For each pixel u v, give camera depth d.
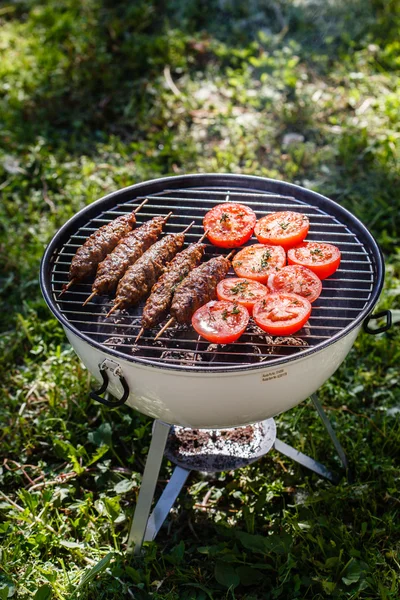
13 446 1.11
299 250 0.96
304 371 0.84
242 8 2.11
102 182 1.56
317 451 1.09
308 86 1.83
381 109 1.72
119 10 2.13
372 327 1.26
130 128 1.75
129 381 0.85
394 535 0.99
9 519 1.02
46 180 1.58
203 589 0.91
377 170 1.56
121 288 0.92
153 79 1.87
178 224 1.04
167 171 1.61
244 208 1.01
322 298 0.92
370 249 0.97
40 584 0.94
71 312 0.90
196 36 1.99
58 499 1.02
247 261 0.95
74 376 1.20
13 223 1.49
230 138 1.67
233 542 0.98
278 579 0.92
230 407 0.85
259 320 0.86
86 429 1.13
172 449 1.04
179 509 1.04
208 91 1.82
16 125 1.73
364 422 1.13
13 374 1.23
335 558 0.92
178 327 0.90
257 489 1.04
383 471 1.05
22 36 2.08
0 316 1.33
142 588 0.92
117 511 0.99
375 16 2.06
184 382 0.81
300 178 1.57
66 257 1.00
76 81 1.85
